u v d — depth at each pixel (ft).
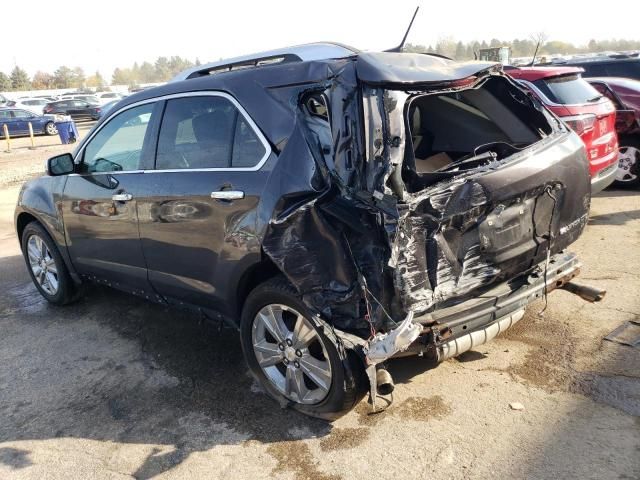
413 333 8.82
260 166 10.64
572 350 12.57
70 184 15.51
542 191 11.03
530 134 12.62
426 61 10.46
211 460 10.12
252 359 11.61
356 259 9.27
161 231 12.76
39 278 18.11
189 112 12.38
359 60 9.62
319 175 9.59
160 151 12.97
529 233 11.10
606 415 10.27
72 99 121.60
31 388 13.06
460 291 10.03
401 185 9.05
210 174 11.51
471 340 10.24
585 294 11.94
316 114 10.16
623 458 9.18
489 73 11.34
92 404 12.21
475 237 10.21
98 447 10.74
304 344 10.48
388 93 9.27
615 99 26.02
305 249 9.59
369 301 9.24
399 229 8.82
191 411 11.65
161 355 14.19
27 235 17.93
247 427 10.96
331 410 10.32
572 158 11.73
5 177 48.73
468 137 13.61
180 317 16.40
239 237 10.84
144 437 10.93
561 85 21.01
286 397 11.18
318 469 9.64
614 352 12.32
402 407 11.07
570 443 9.64
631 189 26.76
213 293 12.07
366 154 9.11
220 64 20.79
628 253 18.07
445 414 10.75
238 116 11.27
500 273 10.71
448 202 9.49
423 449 9.87
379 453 9.88
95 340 15.31
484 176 9.98
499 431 10.14
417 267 9.34
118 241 14.20
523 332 13.56
